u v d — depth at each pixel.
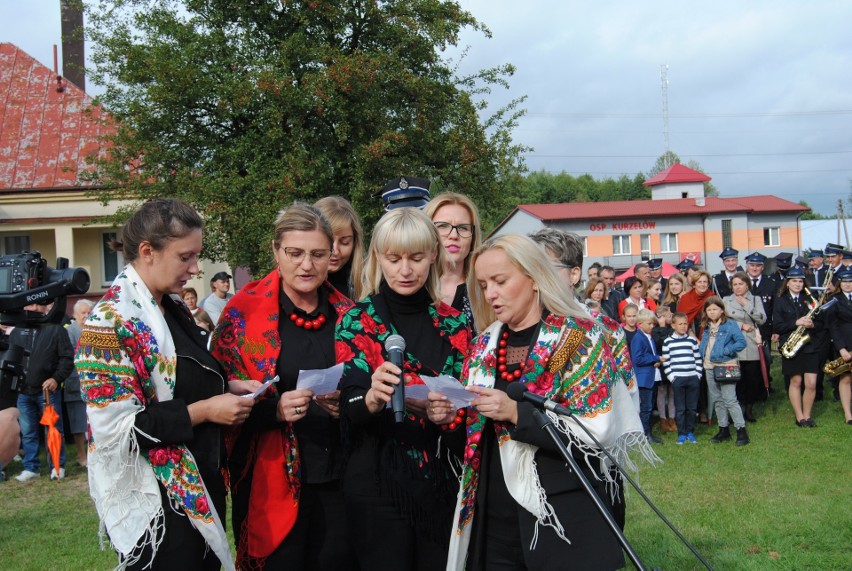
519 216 49.16
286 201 15.83
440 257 3.37
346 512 3.17
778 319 10.02
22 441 8.43
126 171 17.62
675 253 47.53
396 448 3.09
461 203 4.06
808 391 9.51
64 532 6.27
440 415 2.95
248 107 16.91
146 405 2.74
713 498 6.47
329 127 17.67
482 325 3.29
